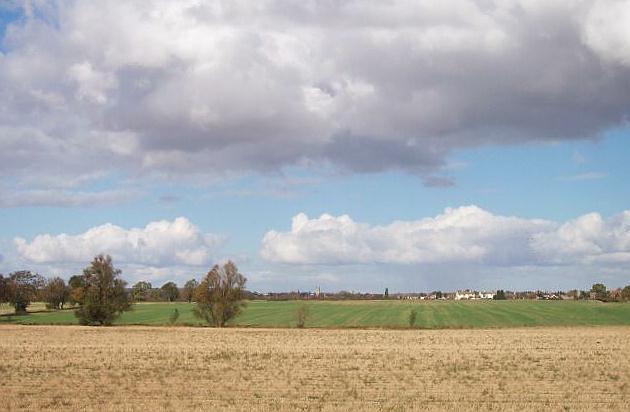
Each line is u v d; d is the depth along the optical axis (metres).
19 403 38.50
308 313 131.50
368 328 128.75
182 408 36.97
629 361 62.34
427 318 169.25
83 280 132.75
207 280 132.75
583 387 45.88
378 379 49.66
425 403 39.25
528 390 44.53
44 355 68.06
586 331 117.44
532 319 163.38
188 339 94.94
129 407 37.16
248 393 42.91
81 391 43.62
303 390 44.22
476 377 50.84
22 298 178.75
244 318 167.62
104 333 108.75
